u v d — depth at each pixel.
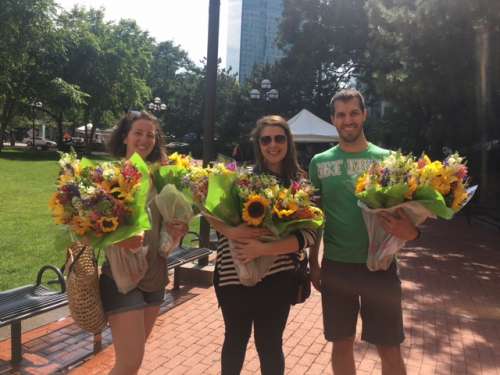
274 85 35.22
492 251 8.97
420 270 7.21
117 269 2.45
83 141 52.28
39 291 3.91
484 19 9.23
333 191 2.82
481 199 15.77
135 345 2.47
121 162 2.44
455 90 10.71
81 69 36.50
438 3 9.73
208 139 5.90
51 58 34.47
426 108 14.52
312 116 13.65
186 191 2.79
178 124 50.78
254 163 2.86
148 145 2.95
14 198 12.34
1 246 7.06
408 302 5.53
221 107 45.38
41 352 3.80
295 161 2.81
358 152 2.86
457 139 13.88
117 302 2.50
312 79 34.78
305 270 2.74
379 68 17.52
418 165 2.49
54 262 6.29
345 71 34.94
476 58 9.73
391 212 2.47
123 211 2.25
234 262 2.54
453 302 5.58
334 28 31.22
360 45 31.00
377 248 2.66
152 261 2.67
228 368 2.59
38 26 31.05
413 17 11.02
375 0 14.22
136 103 40.44
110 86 38.25
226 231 2.48
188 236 8.53
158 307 2.78
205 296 5.30
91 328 2.50
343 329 2.81
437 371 3.75
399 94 14.00
